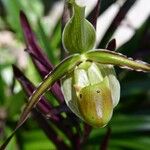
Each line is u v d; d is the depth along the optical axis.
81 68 0.36
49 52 0.54
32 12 0.68
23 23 0.42
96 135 0.53
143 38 0.53
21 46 0.76
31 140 0.54
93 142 0.53
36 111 0.43
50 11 0.85
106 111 0.36
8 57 0.75
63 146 0.44
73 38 0.35
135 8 0.81
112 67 0.37
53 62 0.54
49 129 0.43
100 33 0.77
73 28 0.35
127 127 0.53
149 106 0.58
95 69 0.37
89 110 0.36
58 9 0.86
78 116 0.37
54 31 0.64
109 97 0.36
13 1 0.61
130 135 0.53
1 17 0.72
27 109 0.35
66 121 0.40
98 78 0.37
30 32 0.42
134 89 0.55
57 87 0.40
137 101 0.58
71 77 0.37
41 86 0.35
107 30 0.46
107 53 0.36
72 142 0.42
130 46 0.52
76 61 0.36
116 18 0.45
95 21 0.38
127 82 0.56
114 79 0.37
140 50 0.52
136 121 0.53
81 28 0.35
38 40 0.54
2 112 0.54
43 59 0.42
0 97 0.57
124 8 0.44
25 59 0.75
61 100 0.40
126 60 0.36
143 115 0.56
